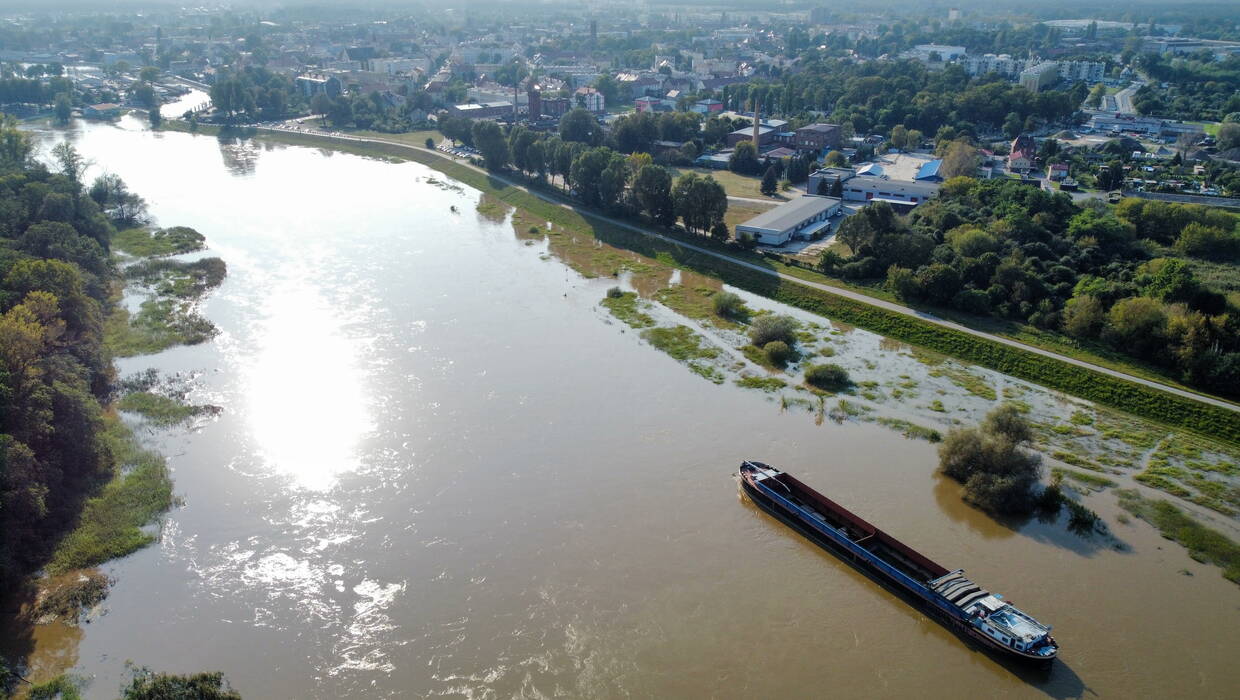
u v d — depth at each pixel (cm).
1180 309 12519
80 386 9906
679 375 12038
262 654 6881
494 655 6881
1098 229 16912
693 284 16062
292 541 8281
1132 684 6725
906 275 14612
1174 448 10250
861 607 7562
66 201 15988
